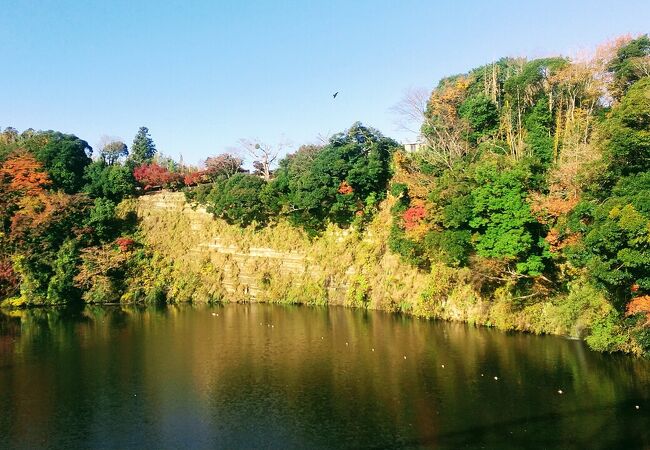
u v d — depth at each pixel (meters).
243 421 30.80
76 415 32.16
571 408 31.08
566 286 46.84
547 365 38.56
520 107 64.88
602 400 31.92
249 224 75.75
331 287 67.38
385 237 64.62
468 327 51.44
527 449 26.53
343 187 67.81
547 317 46.78
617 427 28.45
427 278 58.12
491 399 32.97
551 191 46.62
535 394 33.41
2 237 70.12
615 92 58.59
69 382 38.22
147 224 79.50
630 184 36.06
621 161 37.53
